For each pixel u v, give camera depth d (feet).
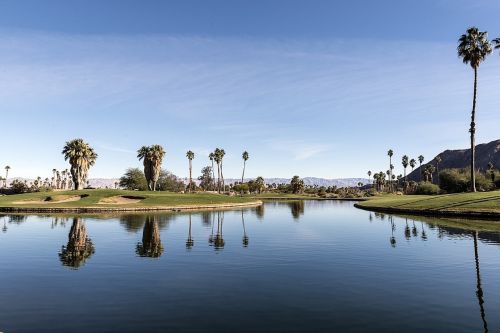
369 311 41.11
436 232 104.94
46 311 41.27
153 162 373.40
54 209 189.47
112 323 37.81
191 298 45.75
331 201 403.95
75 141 320.29
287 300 44.96
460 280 53.78
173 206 219.20
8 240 91.56
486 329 36.06
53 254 73.77
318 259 69.05
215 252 76.33
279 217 163.73
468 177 324.80
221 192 570.05
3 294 47.44
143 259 69.00
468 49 211.20
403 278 55.01
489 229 110.52
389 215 169.17
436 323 37.68
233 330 36.01
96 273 58.13
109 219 147.95
